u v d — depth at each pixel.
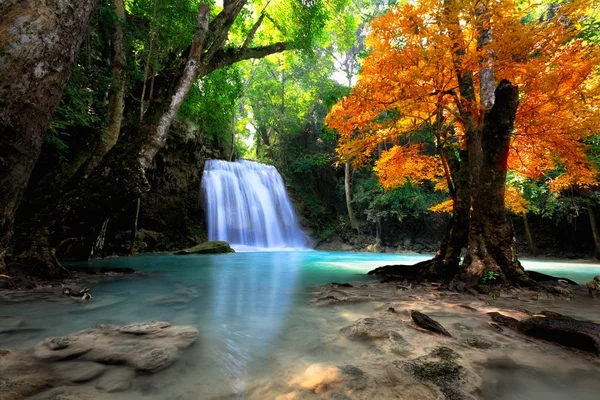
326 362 2.00
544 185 13.92
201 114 12.62
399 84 5.63
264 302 3.95
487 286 4.58
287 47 12.21
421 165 8.08
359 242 23.52
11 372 1.73
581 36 5.28
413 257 16.11
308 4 12.36
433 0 4.88
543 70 5.18
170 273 7.24
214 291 4.80
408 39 5.46
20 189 4.27
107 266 8.23
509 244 5.05
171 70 10.23
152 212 15.59
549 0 5.77
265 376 1.81
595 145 7.81
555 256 17.86
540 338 2.46
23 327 2.68
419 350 2.18
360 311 3.45
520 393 1.66
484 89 4.99
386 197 20.11
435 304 3.74
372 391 1.61
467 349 2.22
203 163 18.72
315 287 5.29
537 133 6.00
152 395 1.57
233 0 9.41
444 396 1.58
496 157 5.04
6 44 3.55
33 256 5.20
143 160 6.26
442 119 6.98
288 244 23.17
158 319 3.06
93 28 9.01
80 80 7.43
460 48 5.05
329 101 6.85
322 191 28.34
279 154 27.78
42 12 3.78
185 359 2.03
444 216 21.11
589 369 1.94
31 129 4.02
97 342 2.25
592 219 15.95
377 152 16.75
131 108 12.18
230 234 19.81
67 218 5.65
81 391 1.57
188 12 8.58
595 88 5.29
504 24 4.76
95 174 6.05
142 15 9.09
